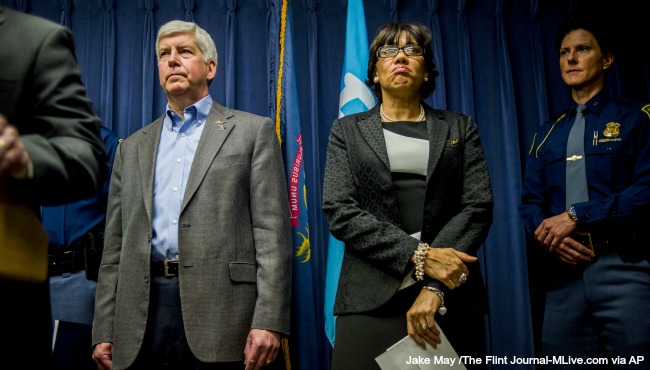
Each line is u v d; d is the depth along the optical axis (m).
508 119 3.19
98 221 2.58
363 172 2.06
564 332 2.36
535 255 2.96
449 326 1.88
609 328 2.25
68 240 2.50
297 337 2.74
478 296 1.93
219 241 2.00
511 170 3.12
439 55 3.27
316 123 3.16
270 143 2.20
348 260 2.02
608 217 2.28
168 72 2.32
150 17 3.27
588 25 2.66
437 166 2.03
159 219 2.07
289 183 2.88
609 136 2.44
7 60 0.97
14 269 0.84
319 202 3.06
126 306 1.99
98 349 2.05
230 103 3.17
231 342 1.93
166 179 2.13
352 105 2.93
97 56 3.24
